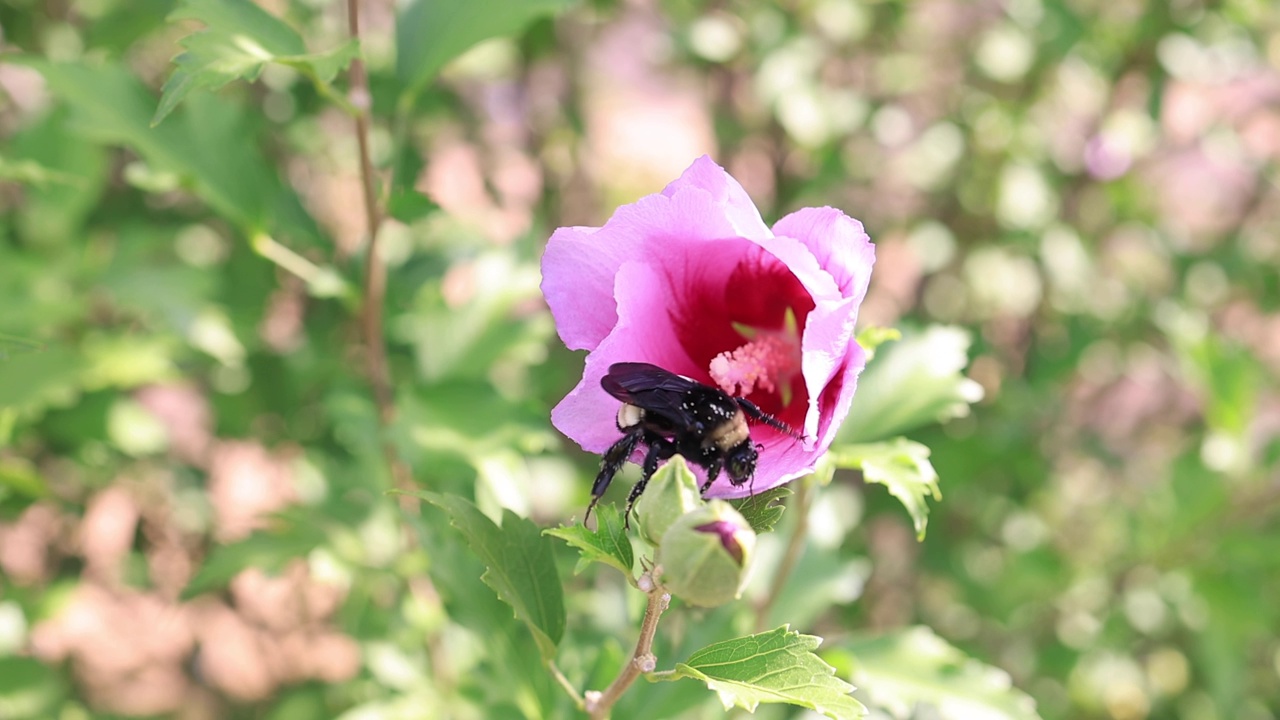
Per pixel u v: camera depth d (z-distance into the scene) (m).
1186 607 0.73
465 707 0.52
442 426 0.49
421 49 0.49
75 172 0.61
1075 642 0.75
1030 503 0.83
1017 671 0.77
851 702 0.36
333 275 0.52
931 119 0.85
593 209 0.98
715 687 0.36
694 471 0.36
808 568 0.51
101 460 0.65
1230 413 0.69
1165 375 0.91
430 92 0.75
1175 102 0.90
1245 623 0.67
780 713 0.54
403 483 0.53
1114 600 0.75
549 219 0.93
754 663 0.37
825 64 0.81
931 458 0.75
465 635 0.55
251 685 0.99
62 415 0.60
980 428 0.77
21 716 0.59
